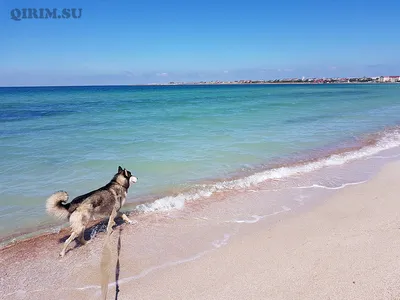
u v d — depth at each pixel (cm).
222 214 655
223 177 895
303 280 426
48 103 3728
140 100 4372
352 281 418
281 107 2966
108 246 532
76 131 1575
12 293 414
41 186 802
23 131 1568
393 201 691
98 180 852
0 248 532
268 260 477
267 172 927
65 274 456
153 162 1020
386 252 481
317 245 514
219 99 4459
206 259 486
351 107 2953
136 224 616
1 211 668
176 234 571
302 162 1045
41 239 566
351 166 994
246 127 1714
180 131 1580
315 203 704
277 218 629
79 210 523
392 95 5062
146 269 464
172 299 397
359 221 598
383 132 1606
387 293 392
